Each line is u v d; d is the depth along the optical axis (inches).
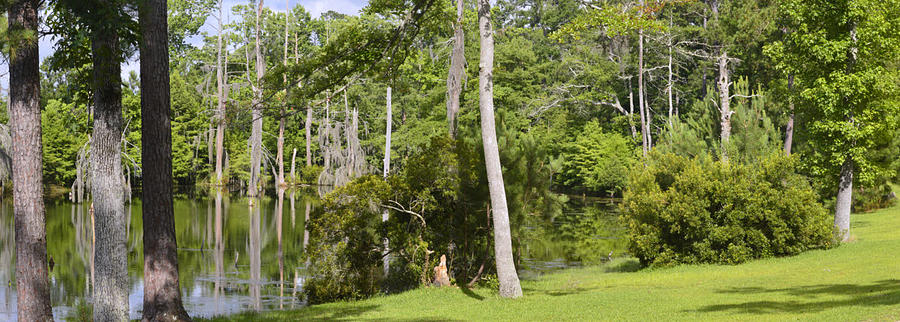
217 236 1317.7
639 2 705.6
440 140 761.6
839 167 954.7
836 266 690.2
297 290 794.2
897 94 929.5
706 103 1659.7
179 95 3061.0
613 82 2576.3
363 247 739.4
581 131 2765.7
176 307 513.3
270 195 2588.6
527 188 783.7
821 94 908.6
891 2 895.1
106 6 401.1
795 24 967.6
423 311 586.2
